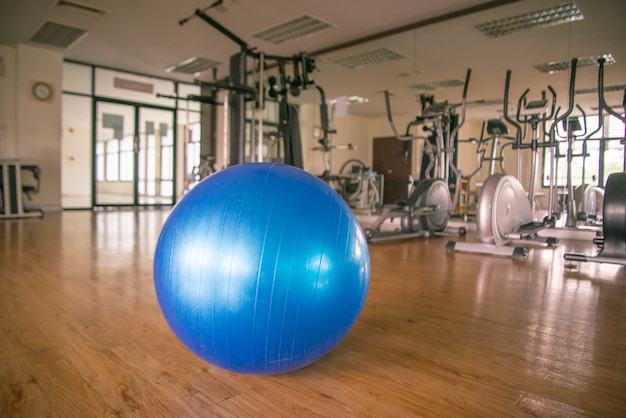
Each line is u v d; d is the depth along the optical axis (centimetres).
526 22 485
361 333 159
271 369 108
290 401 108
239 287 97
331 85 660
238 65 445
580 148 440
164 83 830
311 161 666
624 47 445
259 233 99
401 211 427
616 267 298
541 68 516
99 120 823
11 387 113
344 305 110
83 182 931
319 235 104
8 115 653
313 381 119
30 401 105
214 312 99
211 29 556
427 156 573
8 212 584
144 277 241
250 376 121
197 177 745
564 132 434
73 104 739
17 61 648
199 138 837
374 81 636
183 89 853
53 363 128
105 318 170
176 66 738
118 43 623
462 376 124
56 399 107
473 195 607
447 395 112
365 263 117
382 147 646
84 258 296
